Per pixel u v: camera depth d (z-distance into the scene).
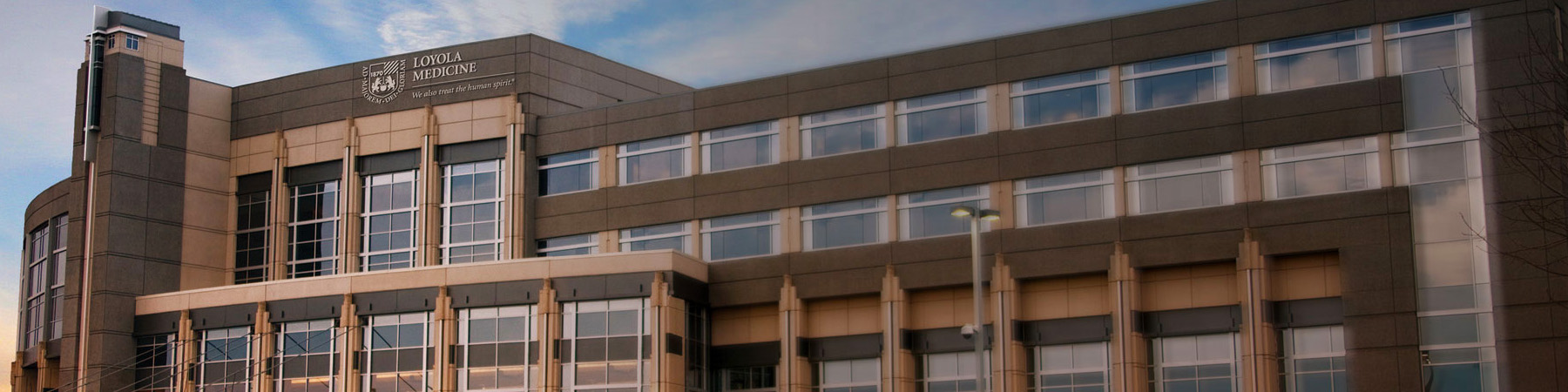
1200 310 56.94
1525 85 52.78
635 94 77.75
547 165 71.38
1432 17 55.19
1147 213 58.25
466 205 72.12
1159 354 57.66
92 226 73.81
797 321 63.59
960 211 47.16
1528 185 52.19
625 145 69.69
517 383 63.22
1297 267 55.81
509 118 71.50
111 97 74.50
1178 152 57.91
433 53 74.31
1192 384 56.78
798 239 64.50
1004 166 60.84
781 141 65.81
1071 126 60.00
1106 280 58.78
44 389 78.00
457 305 64.94
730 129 67.38
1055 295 59.72
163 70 76.56
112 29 76.25
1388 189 54.41
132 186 74.00
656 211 67.88
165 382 71.12
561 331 63.38
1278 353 55.50
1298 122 56.28
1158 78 59.09
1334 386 54.38
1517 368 51.44
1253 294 55.41
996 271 60.09
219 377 69.62
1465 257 53.03
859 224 63.59
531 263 64.19
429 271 65.75
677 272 63.00
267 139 77.06
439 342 64.62
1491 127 53.16
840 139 64.75
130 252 73.19
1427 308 53.25
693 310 64.75
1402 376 52.81
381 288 66.62
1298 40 57.12
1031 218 60.25
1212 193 57.31
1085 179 59.59
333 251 74.12
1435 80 54.66
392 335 66.12
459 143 72.75
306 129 76.25
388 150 74.00
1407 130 54.75
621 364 62.03
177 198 75.56
